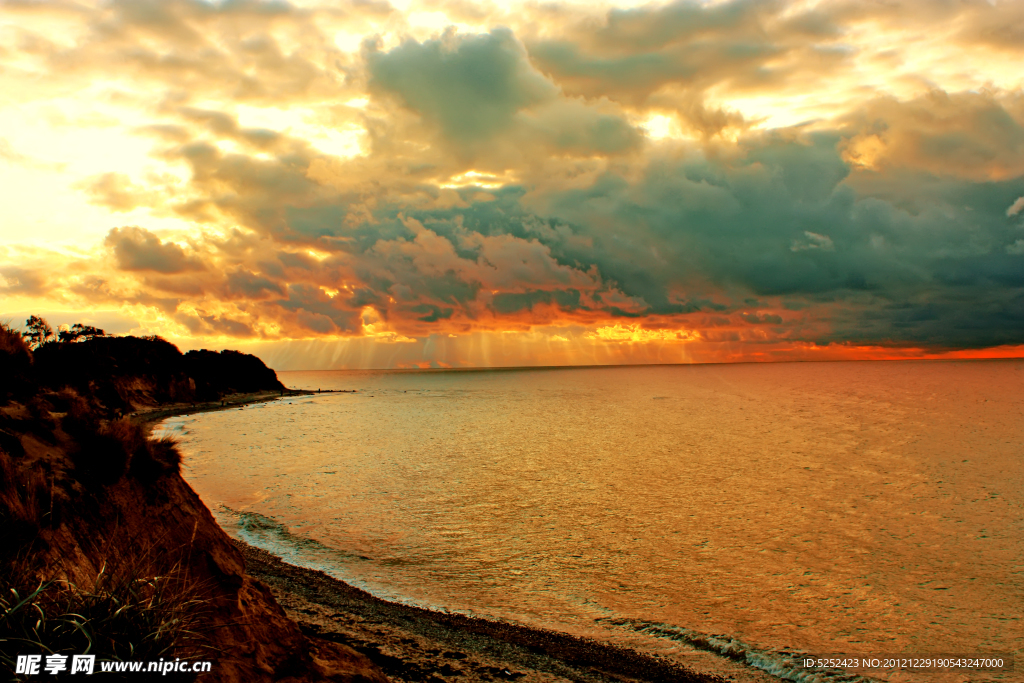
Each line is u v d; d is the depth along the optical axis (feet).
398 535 82.99
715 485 129.70
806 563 74.33
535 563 70.95
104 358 351.87
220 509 97.96
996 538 88.17
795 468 154.81
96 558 22.36
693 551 78.48
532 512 100.17
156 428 260.83
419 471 144.97
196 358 595.06
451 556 73.05
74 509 24.04
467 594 59.21
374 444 205.16
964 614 58.13
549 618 53.57
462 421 306.76
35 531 20.06
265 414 363.35
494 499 110.93
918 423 277.44
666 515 100.12
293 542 77.71
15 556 17.78
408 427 273.75
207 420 315.37
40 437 27.61
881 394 507.71
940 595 63.41
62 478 25.62
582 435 236.02
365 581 61.93
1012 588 65.57
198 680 20.38
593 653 46.06
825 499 116.26
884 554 79.20
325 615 49.39
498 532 86.02
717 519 98.07
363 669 29.68
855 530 92.48
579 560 72.74
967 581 68.23
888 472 149.48
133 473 29.63
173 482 31.76
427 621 50.44
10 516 19.77
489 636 47.98
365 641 43.75
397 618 50.49
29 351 34.14
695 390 633.20
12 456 24.68
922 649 49.55
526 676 40.45
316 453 180.55
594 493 118.62
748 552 78.69
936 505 111.96
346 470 145.69
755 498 116.26
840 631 53.11
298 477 134.51
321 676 26.71
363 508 100.99
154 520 28.50
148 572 19.70
